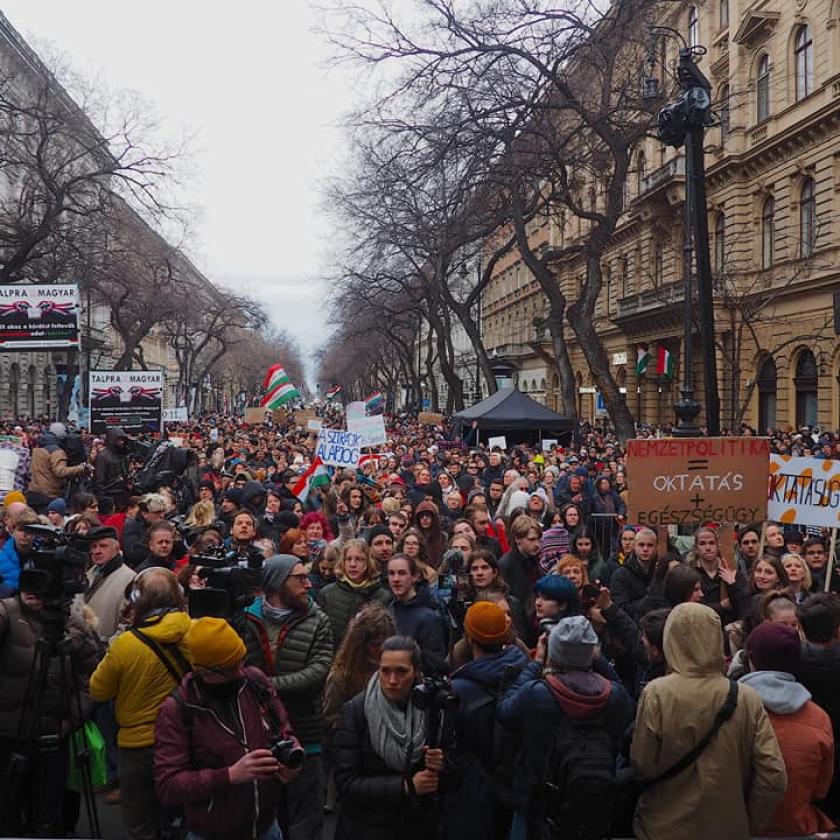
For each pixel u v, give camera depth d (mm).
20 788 4801
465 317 36250
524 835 4191
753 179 33250
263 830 3830
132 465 14172
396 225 31719
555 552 8055
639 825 3898
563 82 20938
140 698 4785
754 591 6945
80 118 28484
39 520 6758
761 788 3703
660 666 5191
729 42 34688
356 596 6391
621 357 46250
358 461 15695
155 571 5156
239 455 20453
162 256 39094
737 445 8078
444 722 4086
